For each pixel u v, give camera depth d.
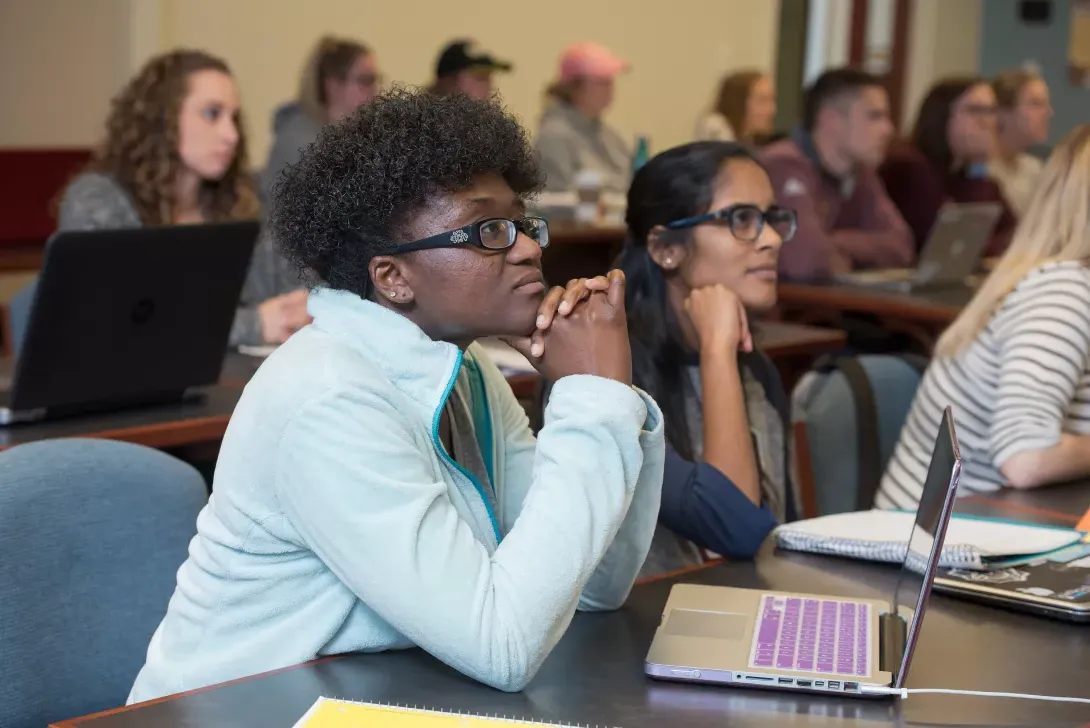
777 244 2.25
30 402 2.50
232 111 3.60
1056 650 1.50
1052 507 2.20
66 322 2.46
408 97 1.43
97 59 6.44
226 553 1.40
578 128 7.45
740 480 2.06
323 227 1.40
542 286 1.45
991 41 11.08
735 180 2.24
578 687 1.36
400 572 1.29
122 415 2.65
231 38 6.91
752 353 2.34
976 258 5.11
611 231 5.87
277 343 3.41
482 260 1.39
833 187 5.84
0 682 1.66
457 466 1.43
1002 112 7.27
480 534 1.45
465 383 1.59
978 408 2.52
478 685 1.34
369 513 1.30
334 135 1.42
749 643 1.46
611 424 1.39
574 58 7.41
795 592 1.69
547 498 1.37
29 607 1.69
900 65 10.69
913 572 1.50
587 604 1.58
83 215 3.50
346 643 1.41
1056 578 1.70
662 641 1.46
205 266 2.66
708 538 1.88
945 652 1.49
